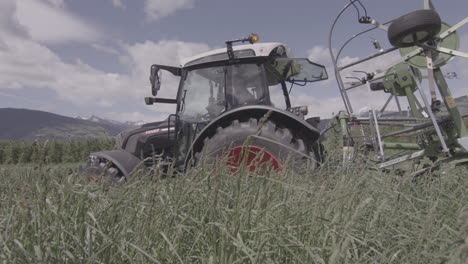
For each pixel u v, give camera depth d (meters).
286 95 5.37
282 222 1.36
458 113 2.93
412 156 3.14
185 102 4.41
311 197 1.55
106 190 1.71
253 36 3.94
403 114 4.06
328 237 1.35
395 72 4.03
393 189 2.21
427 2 3.21
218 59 4.22
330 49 3.97
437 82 3.04
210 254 1.33
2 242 1.21
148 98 4.73
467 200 2.03
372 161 3.46
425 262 1.33
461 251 0.95
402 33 2.75
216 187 1.51
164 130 4.78
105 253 1.25
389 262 1.35
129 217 1.51
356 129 3.97
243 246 1.14
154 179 1.83
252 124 3.49
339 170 2.21
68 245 1.26
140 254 1.29
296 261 1.26
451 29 3.06
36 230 1.27
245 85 4.09
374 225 1.62
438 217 1.83
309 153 3.31
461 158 2.80
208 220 1.52
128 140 4.79
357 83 3.87
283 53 4.45
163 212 1.53
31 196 1.42
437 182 2.48
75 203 1.47
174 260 1.33
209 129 3.76
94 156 4.25
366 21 3.70
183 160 4.38
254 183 1.60
